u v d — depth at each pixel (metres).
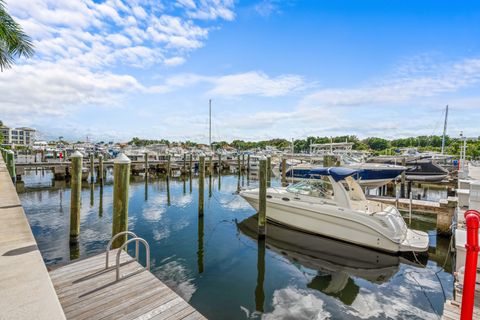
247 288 5.04
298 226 8.03
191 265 6.00
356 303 4.61
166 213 10.70
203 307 4.41
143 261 6.13
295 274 5.66
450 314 3.12
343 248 6.98
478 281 3.50
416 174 15.84
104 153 32.03
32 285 2.23
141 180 20.56
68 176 18.80
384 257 6.51
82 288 3.30
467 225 2.47
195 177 23.14
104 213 10.28
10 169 15.44
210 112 30.17
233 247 7.12
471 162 26.80
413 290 5.09
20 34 9.19
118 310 2.89
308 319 4.13
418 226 9.28
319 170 7.73
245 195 9.16
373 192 17.44
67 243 7.13
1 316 1.81
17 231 3.63
